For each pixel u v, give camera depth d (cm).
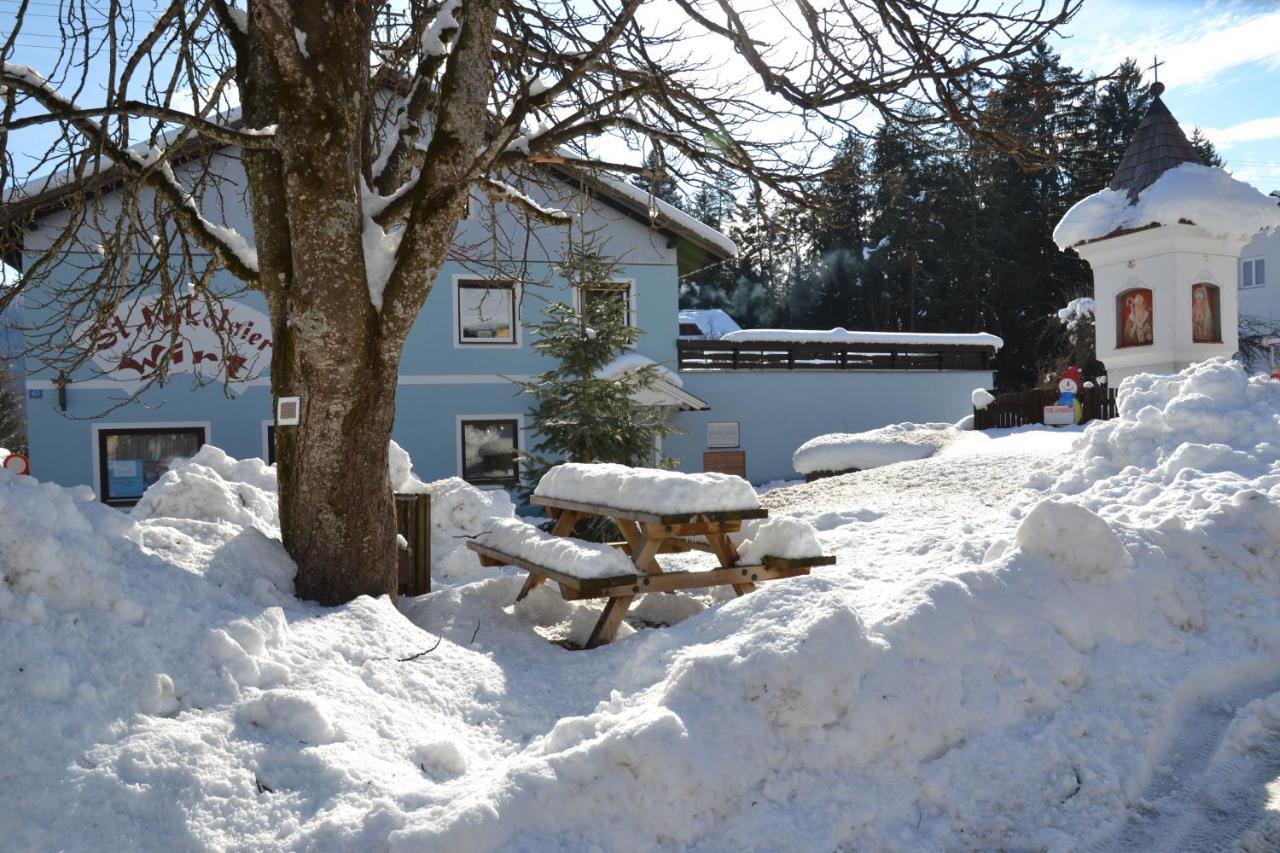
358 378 520
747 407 2295
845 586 577
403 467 850
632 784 316
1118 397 1086
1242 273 4050
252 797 310
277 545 529
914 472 1259
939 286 4497
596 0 688
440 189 518
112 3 593
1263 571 566
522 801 301
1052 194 4378
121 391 1759
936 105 661
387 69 740
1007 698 398
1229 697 459
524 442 2012
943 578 436
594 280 1541
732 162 709
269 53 473
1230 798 367
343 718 364
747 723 348
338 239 500
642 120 753
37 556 362
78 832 286
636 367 1614
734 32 612
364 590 526
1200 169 1706
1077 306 3412
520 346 2008
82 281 1540
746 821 323
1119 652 454
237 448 1823
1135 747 390
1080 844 330
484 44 523
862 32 659
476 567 793
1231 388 969
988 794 353
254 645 391
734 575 557
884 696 370
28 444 1727
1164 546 548
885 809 339
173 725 334
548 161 655
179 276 794
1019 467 1162
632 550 619
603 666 464
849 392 2355
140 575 400
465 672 443
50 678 326
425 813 297
